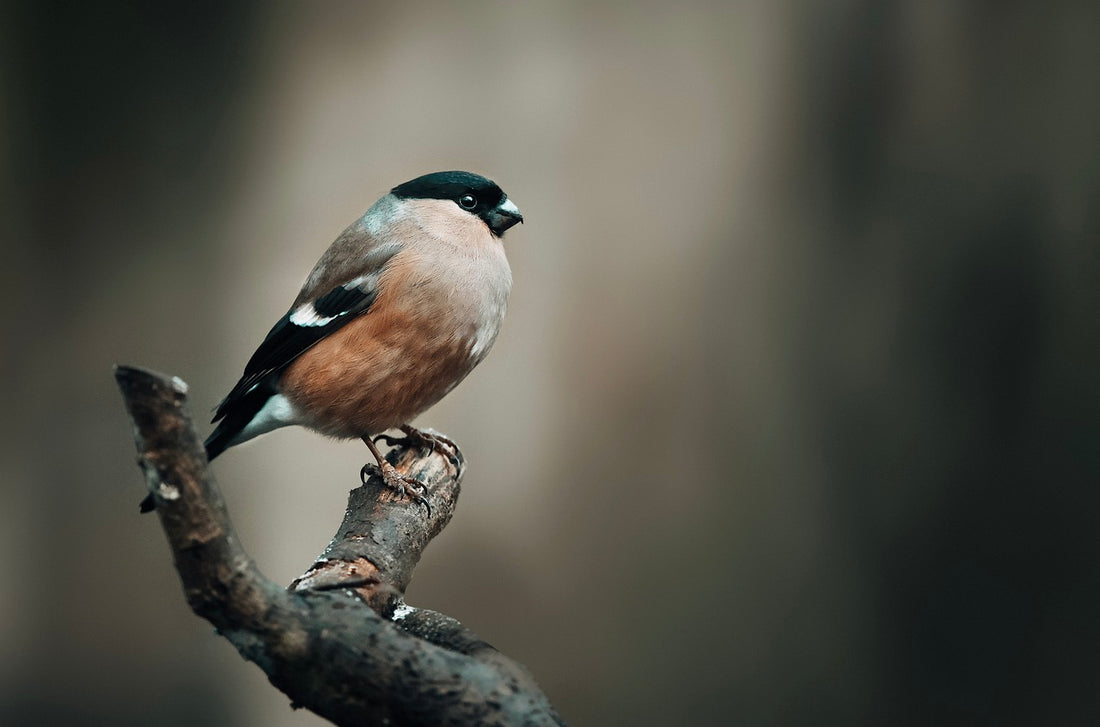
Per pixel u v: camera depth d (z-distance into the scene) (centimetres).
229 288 1291
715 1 1230
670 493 1199
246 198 1294
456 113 1241
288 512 1177
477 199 696
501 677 337
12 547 1266
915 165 1241
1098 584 1206
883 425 1230
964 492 1230
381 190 1255
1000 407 1231
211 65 1299
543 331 1207
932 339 1240
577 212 1223
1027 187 1233
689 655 1180
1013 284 1230
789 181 1236
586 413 1199
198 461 309
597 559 1184
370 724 337
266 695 1230
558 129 1230
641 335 1207
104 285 1312
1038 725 1212
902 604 1223
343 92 1265
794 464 1213
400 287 665
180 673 1246
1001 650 1223
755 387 1219
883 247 1243
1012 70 1229
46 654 1257
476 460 1187
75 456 1291
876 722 1219
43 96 1310
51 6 1306
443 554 1177
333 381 672
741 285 1228
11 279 1301
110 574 1270
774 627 1202
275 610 332
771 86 1235
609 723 1171
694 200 1226
